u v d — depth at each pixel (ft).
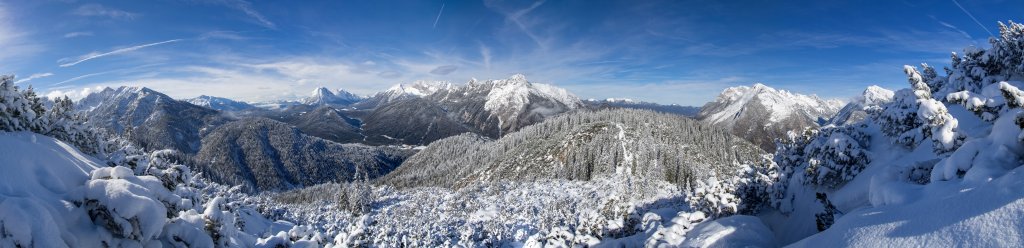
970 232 21.27
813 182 59.47
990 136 35.29
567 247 66.90
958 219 22.97
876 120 67.41
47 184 26.53
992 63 59.67
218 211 33.96
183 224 30.27
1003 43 57.26
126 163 33.50
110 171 28.19
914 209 26.91
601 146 524.93
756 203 71.46
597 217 71.92
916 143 52.39
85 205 25.91
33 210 22.26
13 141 27.84
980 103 43.42
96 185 26.03
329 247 46.03
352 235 54.90
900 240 24.14
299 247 41.91
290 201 540.93
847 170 55.67
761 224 48.34
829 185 57.57
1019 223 19.84
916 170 40.68
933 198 27.55
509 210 368.27
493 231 268.41
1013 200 21.66
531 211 356.38
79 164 31.12
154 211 26.55
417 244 197.98
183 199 32.37
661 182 421.59
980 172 29.32
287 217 221.46
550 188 450.71
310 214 290.56
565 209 336.49
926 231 23.52
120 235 25.98
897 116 55.98
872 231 26.91
